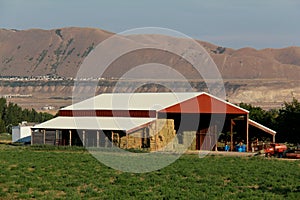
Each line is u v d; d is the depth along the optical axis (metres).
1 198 35.91
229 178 45.59
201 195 36.41
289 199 35.47
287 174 48.00
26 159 59.97
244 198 35.50
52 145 83.88
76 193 37.28
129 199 34.88
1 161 57.91
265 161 62.00
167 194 36.62
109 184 41.53
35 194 36.50
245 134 81.62
